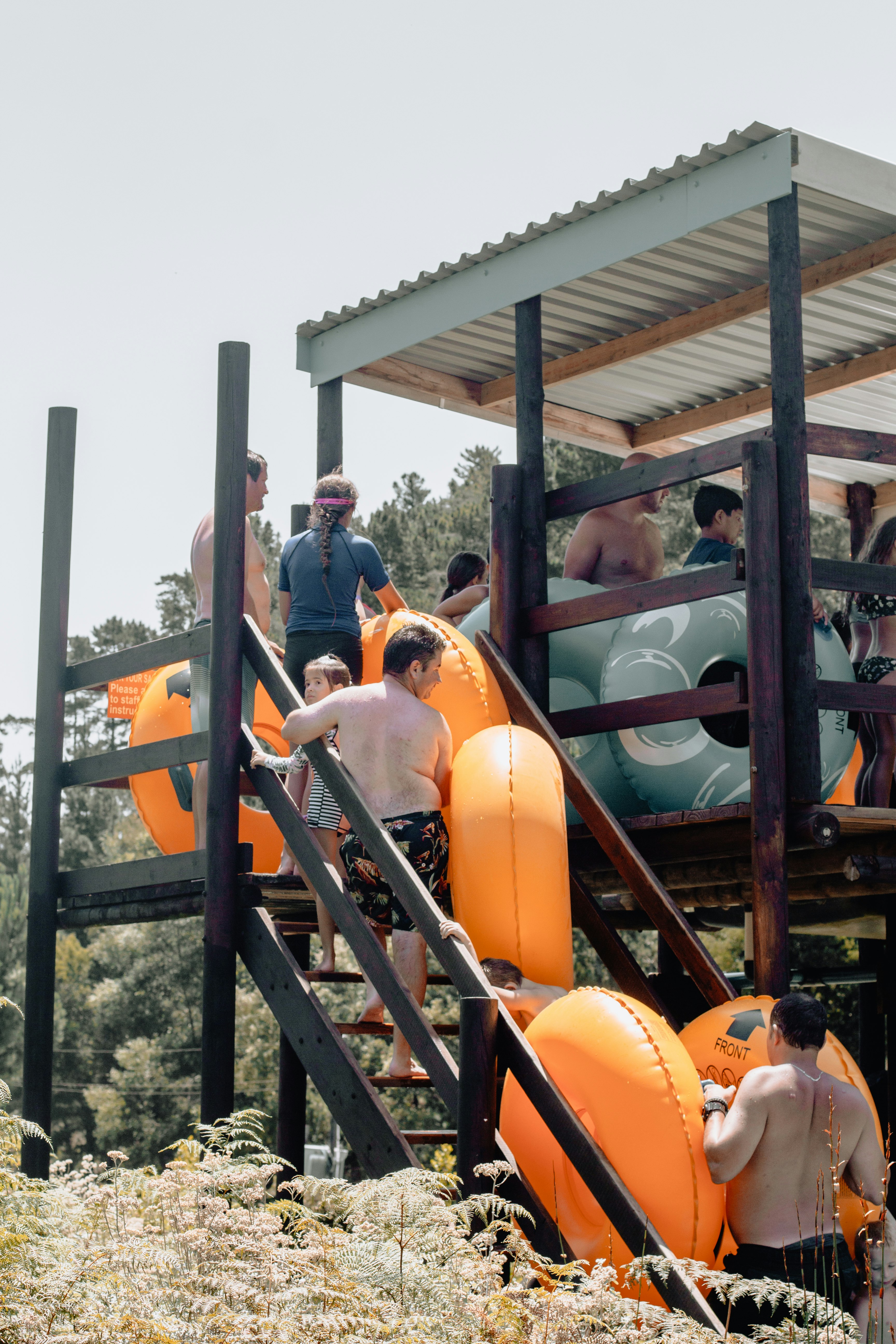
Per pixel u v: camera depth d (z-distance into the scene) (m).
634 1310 4.11
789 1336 4.28
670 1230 4.92
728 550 8.63
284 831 6.96
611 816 7.34
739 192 7.41
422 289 9.13
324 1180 4.87
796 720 6.95
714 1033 5.80
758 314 9.07
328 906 6.48
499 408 10.85
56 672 9.28
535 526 8.54
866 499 12.34
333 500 8.02
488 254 8.73
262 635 7.47
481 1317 4.00
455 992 30.14
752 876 7.38
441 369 10.39
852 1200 5.27
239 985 39.22
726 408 11.00
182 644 8.02
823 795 7.74
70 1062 44.62
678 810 7.99
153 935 44.00
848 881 8.62
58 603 9.34
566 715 8.19
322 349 9.76
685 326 9.36
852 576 7.37
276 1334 3.76
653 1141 4.98
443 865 6.40
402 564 36.38
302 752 6.84
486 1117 5.21
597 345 9.91
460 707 7.64
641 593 7.79
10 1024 43.34
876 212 7.95
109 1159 5.61
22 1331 3.67
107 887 8.52
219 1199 4.47
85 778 8.90
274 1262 4.16
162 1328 3.75
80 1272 4.09
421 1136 6.14
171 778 9.73
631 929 10.59
